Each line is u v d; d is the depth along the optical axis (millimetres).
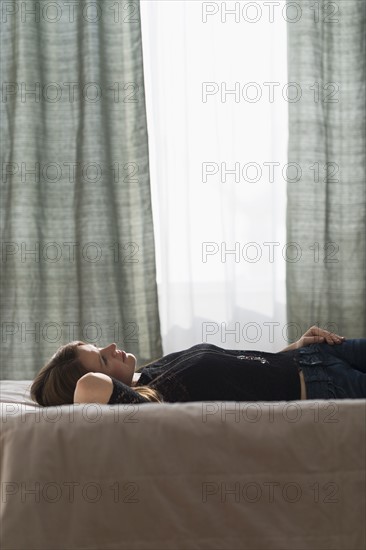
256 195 3672
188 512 1716
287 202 3625
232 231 3654
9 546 1678
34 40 3568
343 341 2375
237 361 2203
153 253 3609
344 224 3646
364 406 1801
